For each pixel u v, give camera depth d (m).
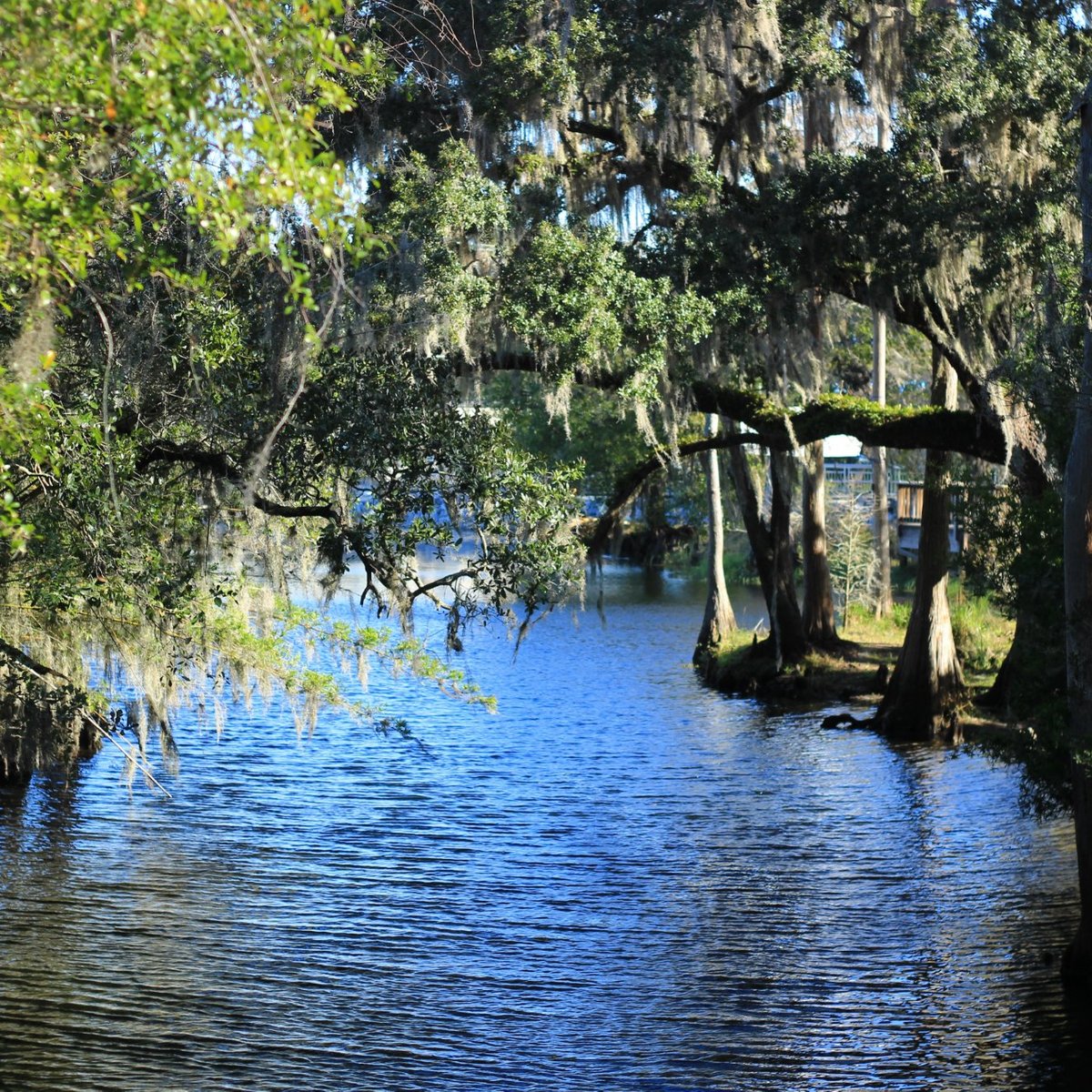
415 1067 11.91
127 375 11.22
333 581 15.36
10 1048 11.91
